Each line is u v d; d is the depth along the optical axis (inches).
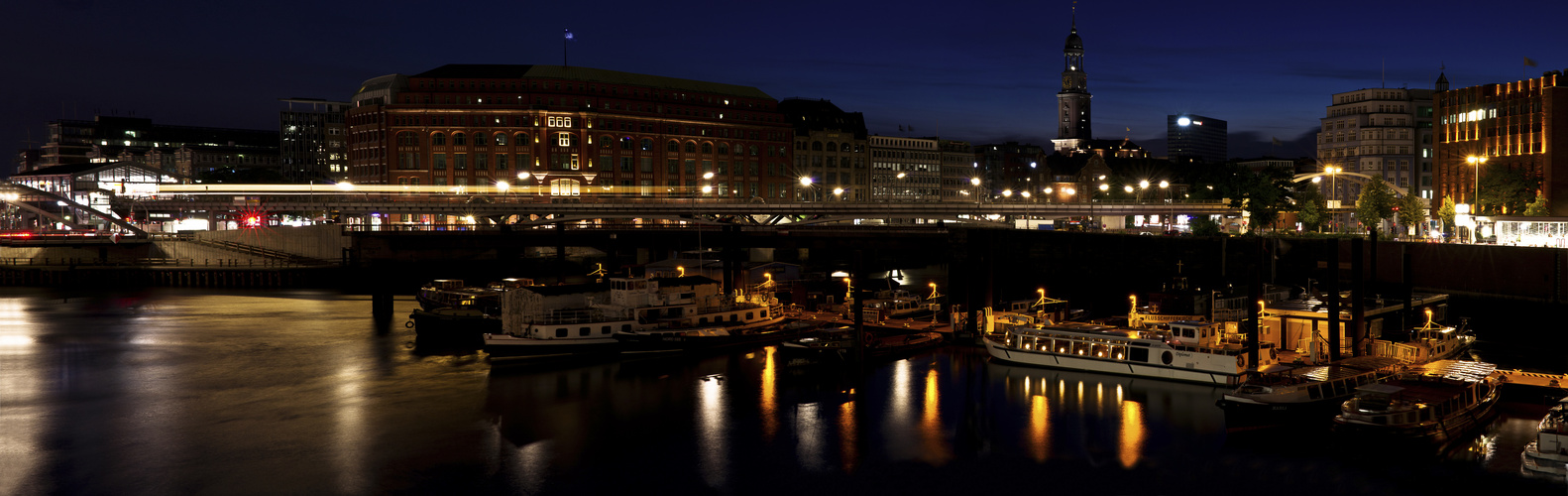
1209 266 4384.8
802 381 2460.6
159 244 5492.1
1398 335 2541.8
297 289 4926.2
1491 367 2117.4
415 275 5310.0
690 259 4569.4
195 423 2106.3
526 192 7337.6
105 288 4977.9
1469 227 4515.3
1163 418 2070.6
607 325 2731.3
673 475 1781.5
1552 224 4079.7
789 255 6215.6
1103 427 2026.3
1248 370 2108.8
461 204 5369.1
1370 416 1801.2
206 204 5703.7
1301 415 1913.1
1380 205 5329.7
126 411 2204.7
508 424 2094.0
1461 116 6181.1
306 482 1738.4
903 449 1919.3
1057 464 1825.8
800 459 1865.2
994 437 1980.8
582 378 2500.0
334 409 2215.8
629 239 4950.8
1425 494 1631.4
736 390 2372.0
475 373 2573.8
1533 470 1652.3
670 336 2709.2
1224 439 1929.1
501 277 5531.5
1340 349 2495.1
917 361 2667.3
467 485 1727.4
